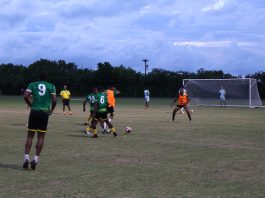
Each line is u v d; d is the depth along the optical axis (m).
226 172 10.12
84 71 93.19
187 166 10.84
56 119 26.02
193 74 81.44
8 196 7.91
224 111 36.47
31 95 10.55
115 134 17.23
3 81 96.88
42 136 10.49
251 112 34.97
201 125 22.34
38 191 8.28
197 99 52.16
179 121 24.91
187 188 8.59
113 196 7.96
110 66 86.38
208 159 11.90
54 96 10.59
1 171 10.10
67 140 15.91
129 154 12.68
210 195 8.07
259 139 16.47
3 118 26.09
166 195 8.05
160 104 49.19
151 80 81.56
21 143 14.88
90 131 18.91
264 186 8.77
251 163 11.30
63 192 8.22
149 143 15.16
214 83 52.69
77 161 11.47
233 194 8.15
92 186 8.71
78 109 37.72
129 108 39.72
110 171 10.17
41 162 11.30
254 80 49.78
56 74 91.06
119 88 84.31
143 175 9.76
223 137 17.06
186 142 15.48
